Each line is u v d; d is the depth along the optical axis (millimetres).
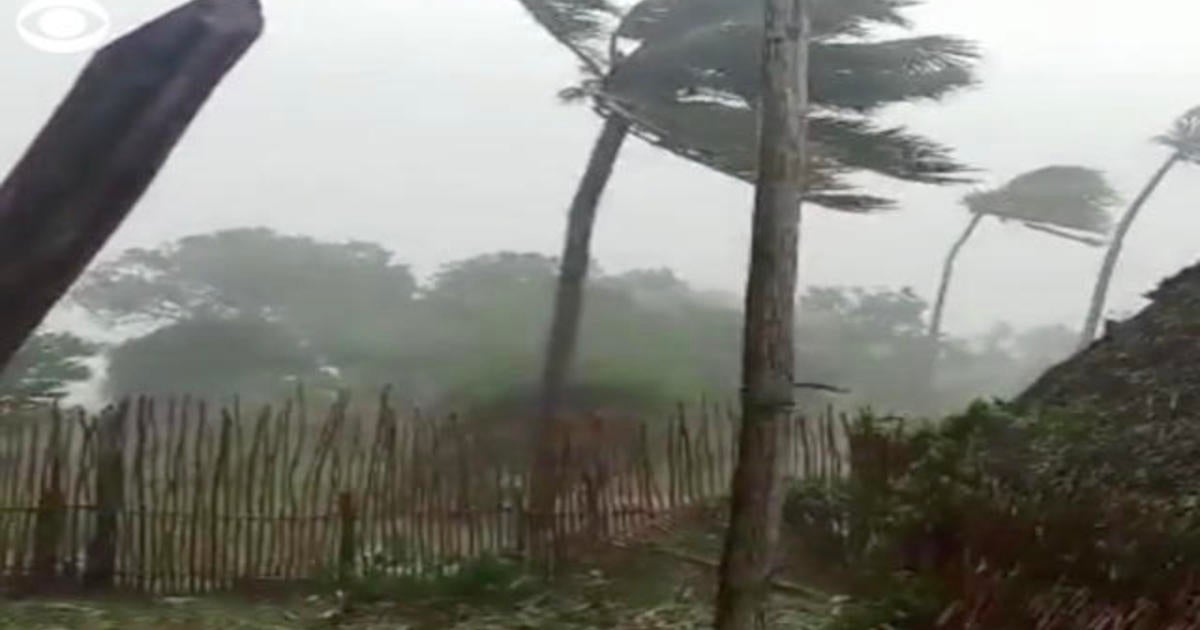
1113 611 5543
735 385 12469
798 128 5430
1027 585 5941
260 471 9070
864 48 13008
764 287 5398
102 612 8109
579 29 13562
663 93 12875
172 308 14156
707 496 10102
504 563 8977
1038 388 8977
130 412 8969
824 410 10172
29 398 9523
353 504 9148
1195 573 5430
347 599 8594
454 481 9430
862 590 7434
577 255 13648
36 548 8664
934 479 7156
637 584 8898
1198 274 9133
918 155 12703
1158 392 7578
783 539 8508
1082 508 5941
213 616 8141
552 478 9656
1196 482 6305
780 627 7098
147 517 8844
